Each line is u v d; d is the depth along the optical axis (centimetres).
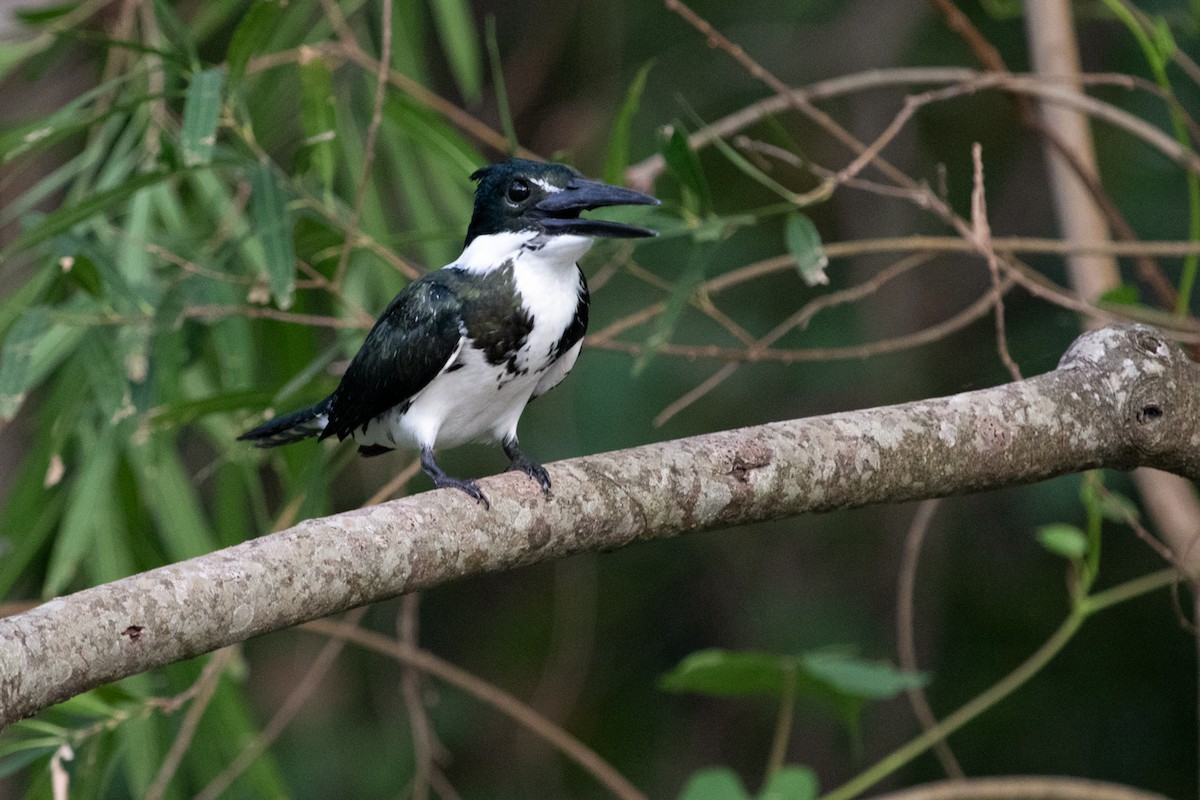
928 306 1465
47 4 927
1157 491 890
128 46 740
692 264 736
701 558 1561
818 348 1409
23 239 733
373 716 1426
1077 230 934
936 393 1434
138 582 457
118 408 748
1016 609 1466
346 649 1434
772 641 1471
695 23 801
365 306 900
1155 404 579
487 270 692
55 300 866
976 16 1422
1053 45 925
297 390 800
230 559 473
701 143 887
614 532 543
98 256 746
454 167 825
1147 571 1398
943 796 822
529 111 1451
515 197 695
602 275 827
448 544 513
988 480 578
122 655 446
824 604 1488
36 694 428
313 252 834
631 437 1376
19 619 434
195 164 737
